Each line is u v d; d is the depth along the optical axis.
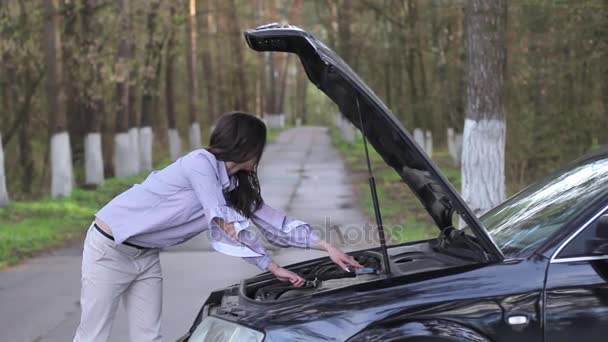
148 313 3.71
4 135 22.27
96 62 17.06
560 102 14.25
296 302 3.04
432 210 3.79
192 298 6.80
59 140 15.49
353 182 18.25
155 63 22.23
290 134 46.19
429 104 22.53
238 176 3.59
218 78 38.31
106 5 16.98
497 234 3.49
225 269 8.12
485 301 2.94
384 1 21.02
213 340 3.10
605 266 2.96
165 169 3.52
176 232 3.51
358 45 22.69
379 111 3.20
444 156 26.88
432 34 19.89
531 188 4.01
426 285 3.00
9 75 19.86
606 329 2.92
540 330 2.93
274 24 3.49
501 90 7.95
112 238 3.49
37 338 5.78
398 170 3.63
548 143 14.27
